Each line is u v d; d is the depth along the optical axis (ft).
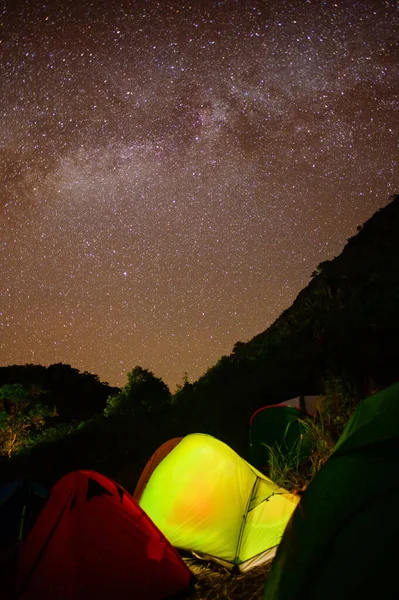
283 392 35.06
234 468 14.24
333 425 18.12
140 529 12.10
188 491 14.25
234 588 11.84
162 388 62.64
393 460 6.05
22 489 13.89
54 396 142.82
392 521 5.71
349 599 5.62
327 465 6.59
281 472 17.24
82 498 11.98
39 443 67.46
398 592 5.44
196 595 11.75
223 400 38.52
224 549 13.24
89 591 11.01
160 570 11.70
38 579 11.09
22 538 12.60
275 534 13.25
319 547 6.02
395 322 30.42
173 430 38.88
